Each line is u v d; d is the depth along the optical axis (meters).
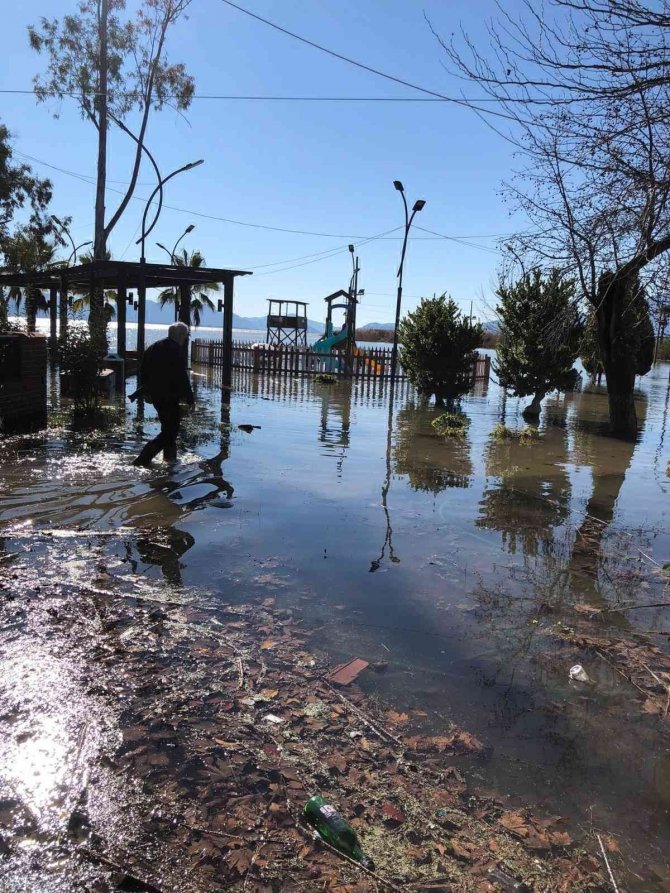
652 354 24.55
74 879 1.97
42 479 6.86
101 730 2.70
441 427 12.89
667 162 4.30
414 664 3.44
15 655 3.24
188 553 4.89
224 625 3.73
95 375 12.05
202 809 2.31
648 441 12.54
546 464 9.68
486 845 2.24
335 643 3.61
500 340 16.58
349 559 4.98
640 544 5.83
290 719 2.88
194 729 2.75
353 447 10.22
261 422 12.51
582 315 10.02
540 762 2.69
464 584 4.64
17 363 9.29
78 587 4.13
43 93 24.64
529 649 3.69
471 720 2.96
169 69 25.42
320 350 31.31
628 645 3.81
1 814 2.21
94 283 18.11
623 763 2.71
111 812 2.26
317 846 2.18
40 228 25.56
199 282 18.97
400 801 2.43
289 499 6.69
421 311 17.16
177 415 7.84
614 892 2.05
